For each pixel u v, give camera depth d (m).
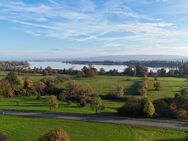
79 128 85.12
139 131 83.25
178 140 76.31
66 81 185.88
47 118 96.06
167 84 175.88
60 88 157.12
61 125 87.81
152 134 80.88
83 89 146.38
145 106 100.81
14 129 82.69
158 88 157.50
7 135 77.06
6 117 96.44
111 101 135.00
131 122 92.88
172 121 95.06
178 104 110.38
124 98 137.12
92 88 158.25
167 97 128.62
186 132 82.62
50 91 156.25
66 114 102.75
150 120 96.25
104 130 83.69
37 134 78.56
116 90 143.25
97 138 77.06
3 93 146.25
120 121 93.94
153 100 116.94
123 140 76.12
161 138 77.94
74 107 119.50
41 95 155.12
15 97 147.88
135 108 102.38
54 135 63.19
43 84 160.38
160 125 89.50
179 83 180.62
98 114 104.50
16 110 108.50
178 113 100.38
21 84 156.38
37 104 124.75
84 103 122.12
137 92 146.38
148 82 180.12
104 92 148.25
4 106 117.00
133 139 76.88
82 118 97.06
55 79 176.75
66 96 140.12
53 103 111.62
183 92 134.00
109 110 113.19
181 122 93.88
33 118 95.75
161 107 106.00
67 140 64.75
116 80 194.00
